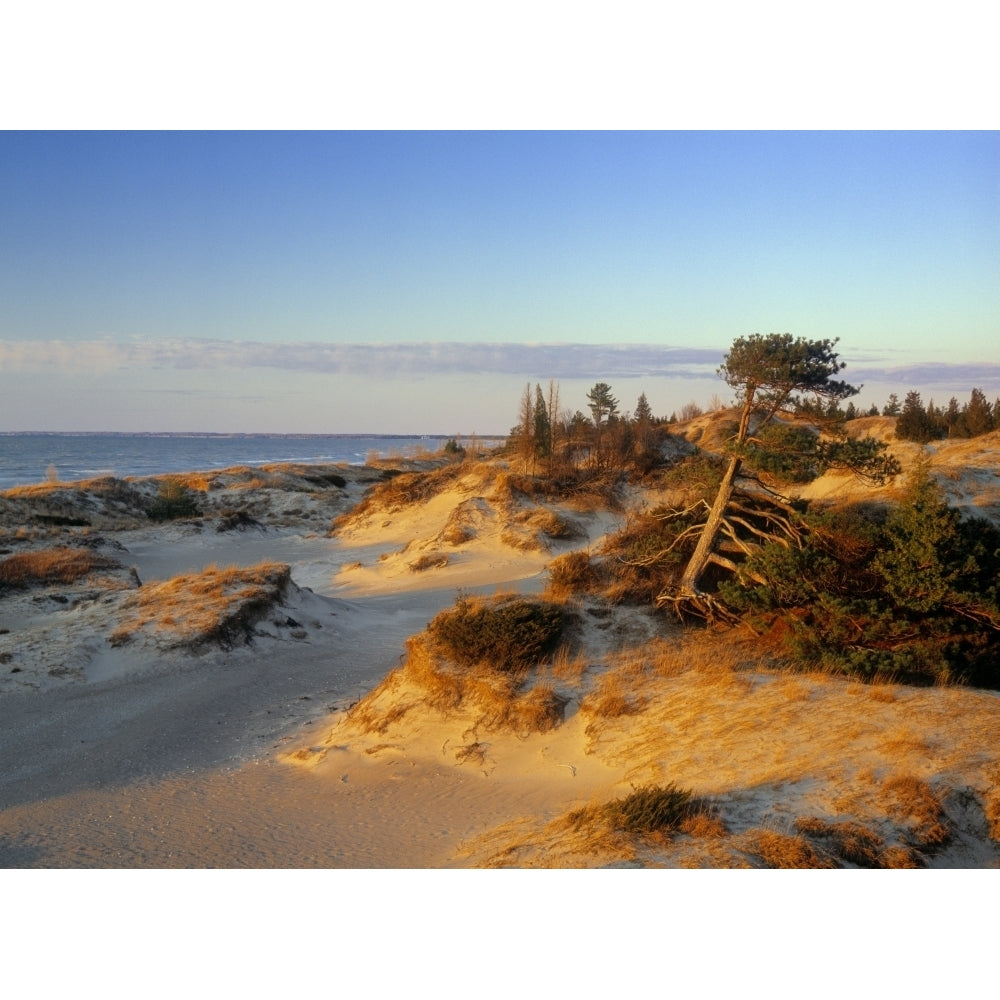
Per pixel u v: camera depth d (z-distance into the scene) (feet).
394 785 48.60
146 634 81.87
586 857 30.32
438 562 135.74
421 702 57.06
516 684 56.24
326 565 150.51
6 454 601.62
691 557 75.56
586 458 205.36
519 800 44.60
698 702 50.70
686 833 32.63
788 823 32.58
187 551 163.63
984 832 31.91
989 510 99.76
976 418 207.00
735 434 73.61
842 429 69.56
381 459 323.16
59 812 46.50
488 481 177.06
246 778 51.98
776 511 80.38
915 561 57.41
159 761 56.08
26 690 69.92
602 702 53.01
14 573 108.58
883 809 32.89
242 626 85.87
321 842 40.09
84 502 192.24
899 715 43.09
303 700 70.95
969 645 55.42
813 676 53.11
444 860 35.81
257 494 221.46
